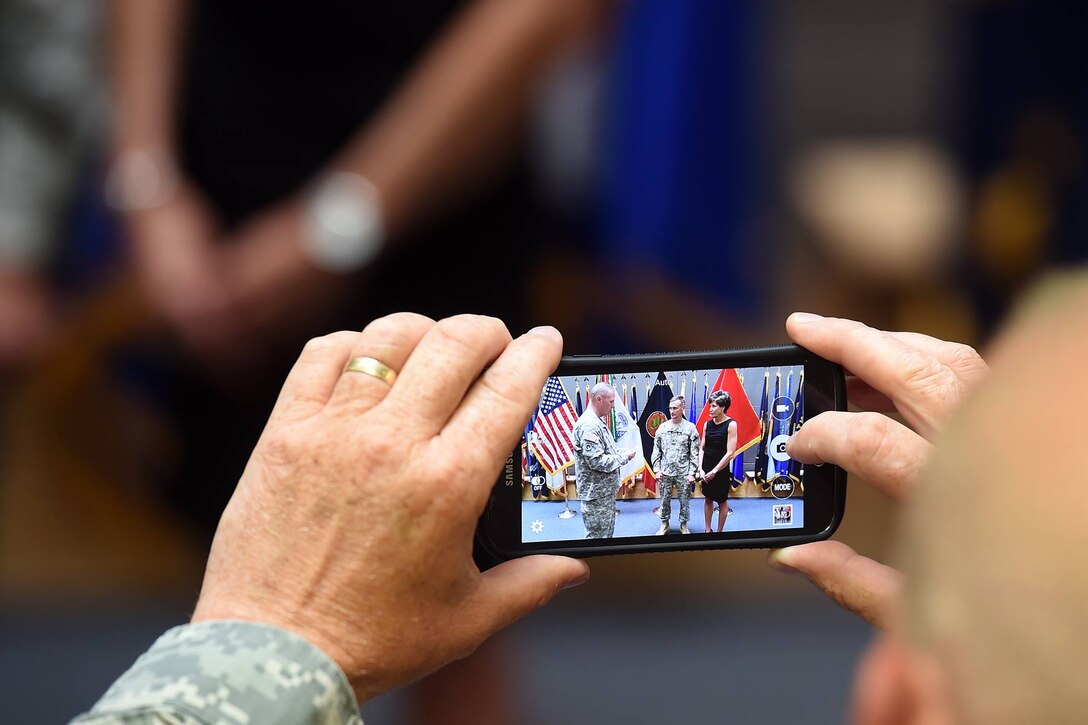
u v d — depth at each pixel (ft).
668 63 12.38
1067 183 12.59
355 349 3.55
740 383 4.15
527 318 7.55
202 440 7.79
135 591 11.24
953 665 1.93
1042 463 1.89
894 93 16.33
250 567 3.38
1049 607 1.82
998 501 1.91
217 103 7.24
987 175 13.14
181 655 3.13
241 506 3.46
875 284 13.66
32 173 8.43
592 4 7.29
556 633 10.75
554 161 12.19
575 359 4.12
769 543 4.16
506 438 3.47
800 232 14.23
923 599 2.02
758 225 13.94
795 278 13.94
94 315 10.47
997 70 12.91
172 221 7.49
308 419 3.51
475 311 7.38
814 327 4.04
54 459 11.42
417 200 7.10
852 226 13.83
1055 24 12.42
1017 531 1.87
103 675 10.00
